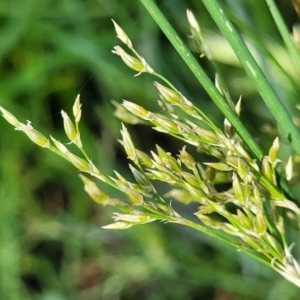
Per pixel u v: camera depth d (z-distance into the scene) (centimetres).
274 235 15
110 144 29
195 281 27
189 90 28
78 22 28
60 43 28
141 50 27
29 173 29
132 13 28
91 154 28
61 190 31
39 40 29
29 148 29
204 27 25
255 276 26
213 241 26
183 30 26
